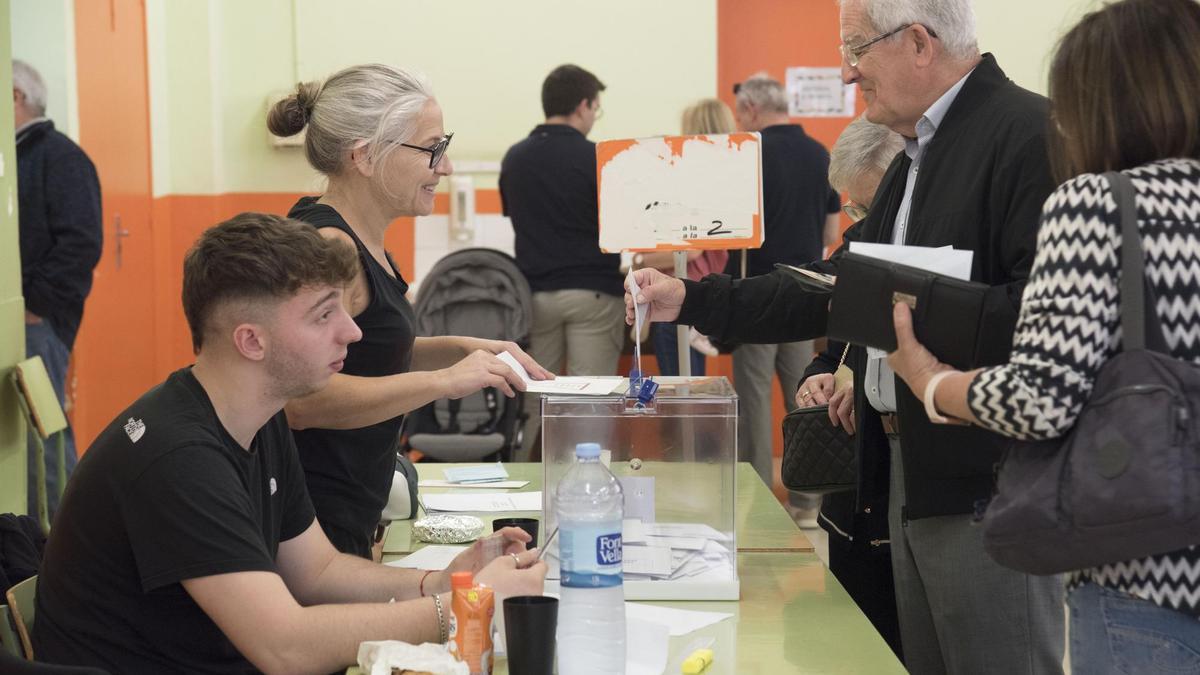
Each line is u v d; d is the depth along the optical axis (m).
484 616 1.71
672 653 1.82
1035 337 1.57
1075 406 1.53
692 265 5.16
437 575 2.07
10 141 3.37
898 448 2.32
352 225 2.34
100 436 1.86
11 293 3.36
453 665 1.65
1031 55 6.08
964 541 2.13
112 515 1.78
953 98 2.22
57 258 4.04
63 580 1.84
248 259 1.78
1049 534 1.52
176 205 6.47
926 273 1.81
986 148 2.13
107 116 5.47
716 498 2.08
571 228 5.22
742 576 2.21
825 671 1.76
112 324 5.55
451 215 6.39
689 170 2.48
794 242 5.18
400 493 2.66
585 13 6.37
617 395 2.05
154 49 6.21
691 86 6.40
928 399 1.72
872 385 2.30
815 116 6.81
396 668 1.66
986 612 2.13
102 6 5.40
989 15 6.07
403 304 2.36
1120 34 1.62
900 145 2.75
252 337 1.81
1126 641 1.57
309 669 1.76
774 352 5.41
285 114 2.34
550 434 2.06
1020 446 1.61
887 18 2.18
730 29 6.75
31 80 4.05
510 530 2.12
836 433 2.57
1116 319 1.55
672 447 2.07
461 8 6.36
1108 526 1.47
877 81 2.24
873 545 2.72
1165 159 1.60
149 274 6.14
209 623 1.83
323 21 6.37
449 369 2.18
